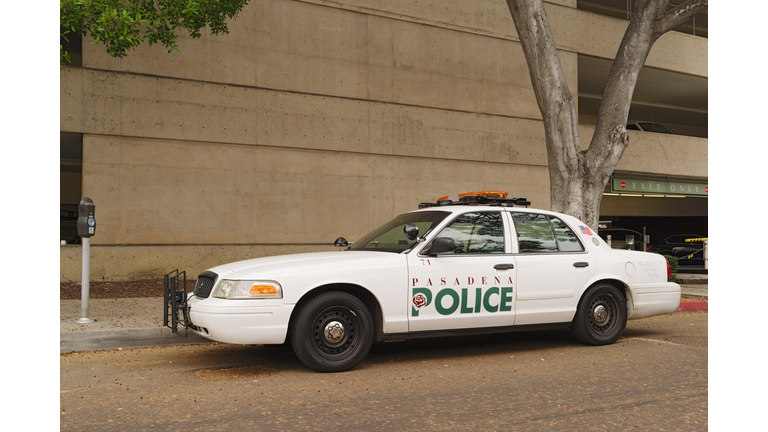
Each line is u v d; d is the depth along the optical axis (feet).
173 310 19.30
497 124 54.13
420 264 19.13
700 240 64.08
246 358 20.43
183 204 41.39
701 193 68.03
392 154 48.93
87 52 38.70
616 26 60.44
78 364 19.61
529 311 20.81
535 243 21.54
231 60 43.09
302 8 45.75
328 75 46.55
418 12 50.47
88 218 24.35
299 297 17.46
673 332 26.25
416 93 50.24
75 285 36.99
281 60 44.86
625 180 61.98
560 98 35.06
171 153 41.14
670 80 67.82
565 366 19.11
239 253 43.09
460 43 52.49
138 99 40.06
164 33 30.45
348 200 47.14
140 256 39.88
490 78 53.93
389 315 18.54
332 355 18.10
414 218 21.94
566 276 21.54
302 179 45.47
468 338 24.80
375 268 18.44
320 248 45.93
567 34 57.52
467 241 20.33
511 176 54.70
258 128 43.88
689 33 67.72
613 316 22.98
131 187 39.86
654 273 23.77
